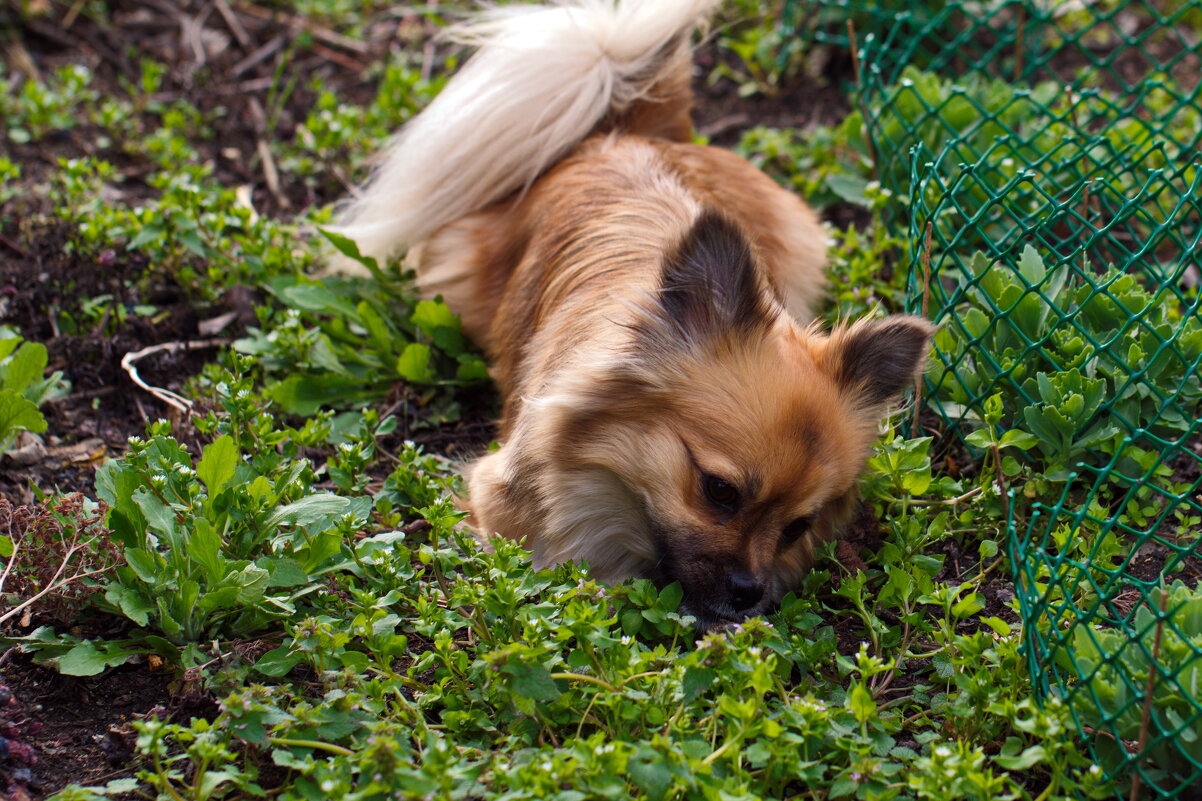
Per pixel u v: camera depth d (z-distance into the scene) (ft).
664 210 5.47
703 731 4.70
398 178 6.04
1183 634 4.66
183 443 5.38
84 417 5.56
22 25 7.14
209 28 7.47
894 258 6.03
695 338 5.02
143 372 5.68
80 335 5.77
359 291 5.88
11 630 4.90
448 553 4.99
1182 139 6.32
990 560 5.22
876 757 4.66
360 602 4.85
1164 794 4.54
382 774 4.51
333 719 4.67
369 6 7.84
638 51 5.96
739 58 7.42
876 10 6.72
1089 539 5.07
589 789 4.51
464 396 5.78
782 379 4.99
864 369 5.13
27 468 5.36
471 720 4.71
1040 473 5.27
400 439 5.62
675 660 4.75
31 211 6.08
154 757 4.58
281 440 5.20
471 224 5.92
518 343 5.58
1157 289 5.46
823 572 5.14
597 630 4.71
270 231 6.00
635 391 5.04
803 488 4.99
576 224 5.55
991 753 4.76
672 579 5.06
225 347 5.76
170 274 5.97
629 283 5.23
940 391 5.42
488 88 5.90
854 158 6.35
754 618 4.86
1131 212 5.29
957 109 6.08
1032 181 5.36
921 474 5.17
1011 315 5.31
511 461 5.22
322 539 4.93
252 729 4.62
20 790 4.65
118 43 7.20
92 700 4.83
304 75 7.12
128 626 4.94
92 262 5.86
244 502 4.96
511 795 4.48
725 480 4.97
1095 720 4.66
